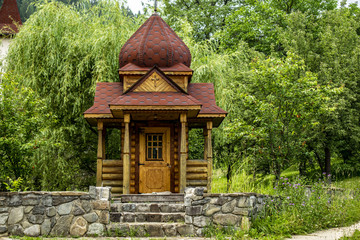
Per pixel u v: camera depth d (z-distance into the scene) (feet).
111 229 30.12
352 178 78.02
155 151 47.44
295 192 37.78
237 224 30.83
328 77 76.79
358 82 81.71
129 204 34.27
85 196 30.12
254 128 53.62
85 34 61.62
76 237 29.17
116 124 51.52
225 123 63.57
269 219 32.19
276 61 53.62
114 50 59.00
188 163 47.55
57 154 57.41
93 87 57.06
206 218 30.83
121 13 64.34
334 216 36.55
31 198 29.48
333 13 92.22
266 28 108.17
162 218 32.53
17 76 51.11
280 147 51.19
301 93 51.13
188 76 49.21
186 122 46.01
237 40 112.57
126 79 48.75
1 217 28.96
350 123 78.43
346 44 86.22
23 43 59.31
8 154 42.57
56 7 62.18
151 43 49.98
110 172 47.16
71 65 58.13
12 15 118.83
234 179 51.01
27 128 43.86
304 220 33.30
